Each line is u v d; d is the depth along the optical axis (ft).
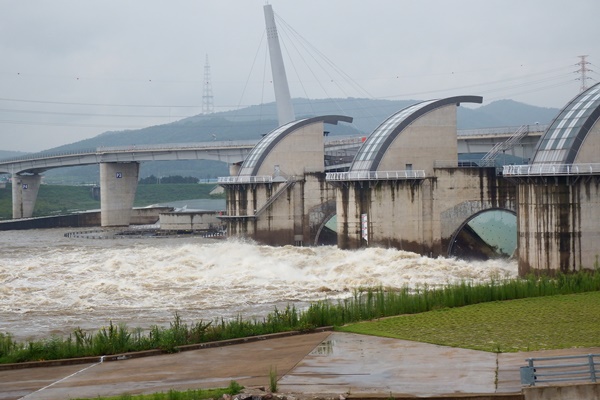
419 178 406.62
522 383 142.41
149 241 537.65
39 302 281.95
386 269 344.90
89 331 232.12
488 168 409.28
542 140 323.37
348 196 420.77
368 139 431.43
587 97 325.01
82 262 387.75
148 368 176.45
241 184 506.48
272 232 501.56
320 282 315.78
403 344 186.19
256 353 185.68
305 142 512.63
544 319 207.72
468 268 348.18
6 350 192.95
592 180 305.73
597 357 159.84
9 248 493.36
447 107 422.82
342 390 149.18
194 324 235.40
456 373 158.10
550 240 308.81
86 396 155.02
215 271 344.49
